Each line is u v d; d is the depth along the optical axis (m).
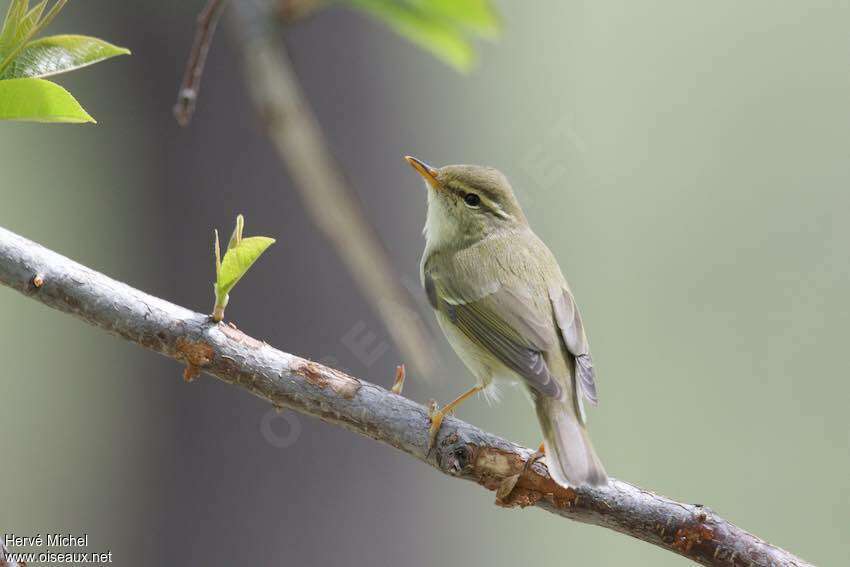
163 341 6.34
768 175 17.59
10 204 15.35
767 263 17.11
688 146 17.86
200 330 6.38
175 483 11.49
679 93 18.03
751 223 17.44
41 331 16.94
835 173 17.55
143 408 11.70
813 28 18.20
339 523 11.42
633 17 17.92
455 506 12.39
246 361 6.43
